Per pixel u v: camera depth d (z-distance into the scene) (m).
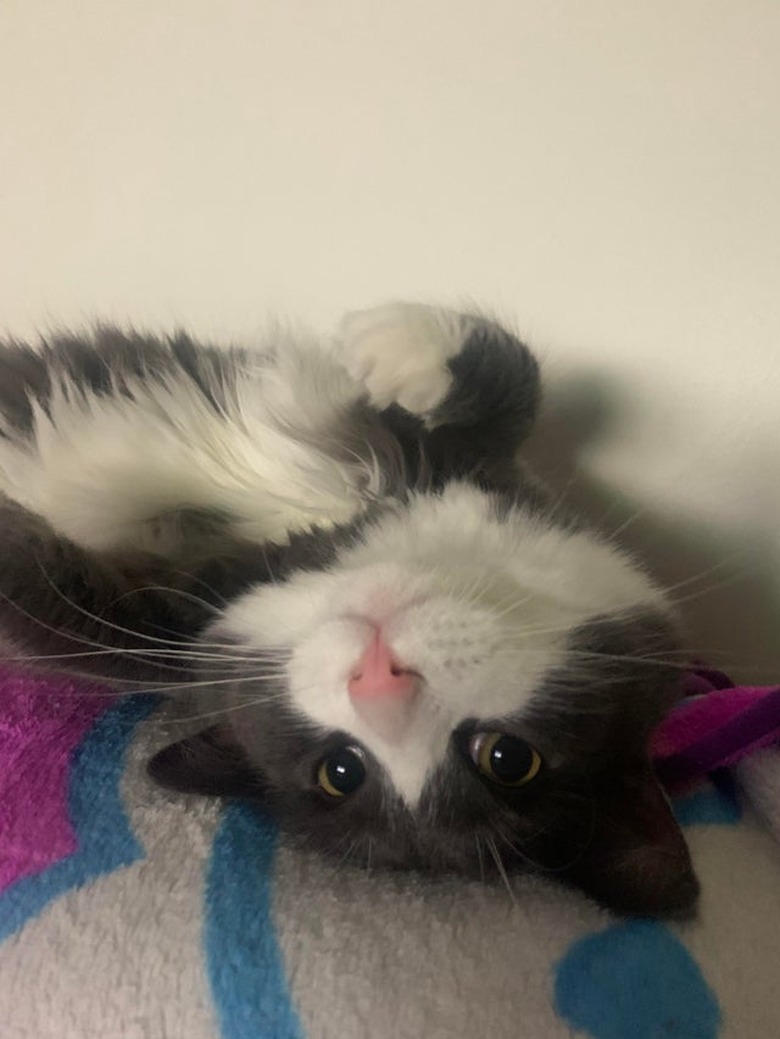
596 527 0.24
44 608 0.21
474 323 0.23
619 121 0.22
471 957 0.17
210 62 0.26
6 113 0.28
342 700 0.20
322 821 0.21
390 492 0.23
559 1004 0.16
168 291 0.29
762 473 0.24
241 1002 0.16
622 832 0.19
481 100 0.23
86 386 0.25
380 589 0.20
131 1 0.26
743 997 0.17
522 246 0.24
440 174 0.24
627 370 0.25
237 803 0.20
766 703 0.21
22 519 0.22
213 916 0.17
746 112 0.21
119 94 0.27
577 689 0.20
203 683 0.21
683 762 0.21
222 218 0.27
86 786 0.20
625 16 0.21
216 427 0.24
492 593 0.20
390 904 0.18
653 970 0.17
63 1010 0.16
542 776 0.20
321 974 0.16
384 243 0.26
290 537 0.23
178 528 0.24
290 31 0.24
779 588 0.26
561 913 0.18
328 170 0.26
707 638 0.27
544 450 0.26
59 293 0.30
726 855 0.20
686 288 0.23
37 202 0.29
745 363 0.23
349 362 0.22
